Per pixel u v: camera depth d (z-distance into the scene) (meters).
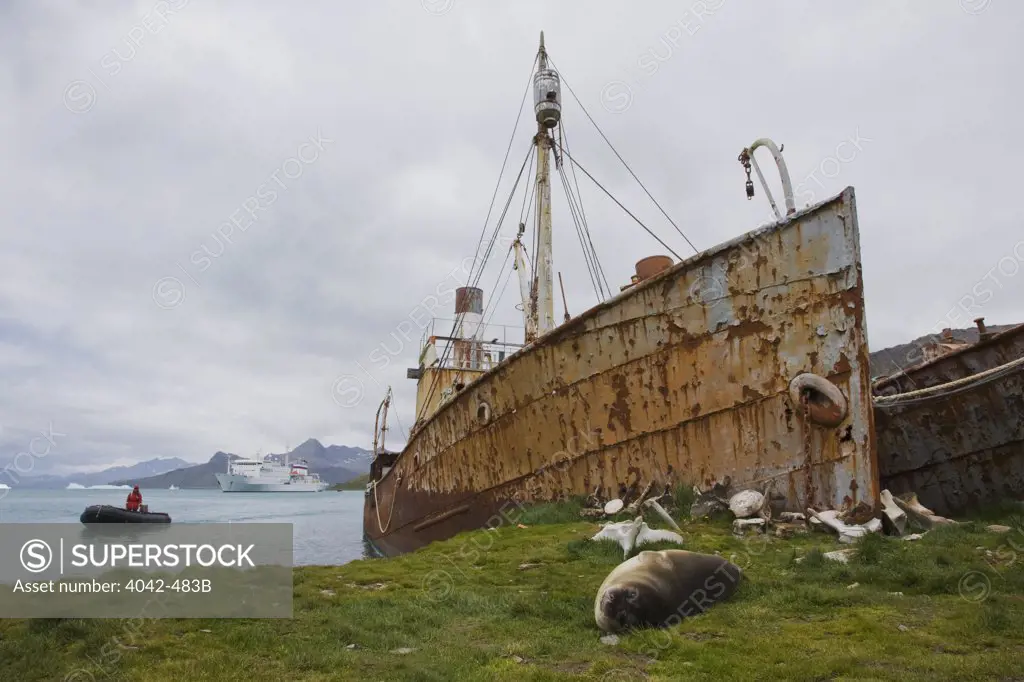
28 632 5.17
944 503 13.24
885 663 4.29
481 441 15.32
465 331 26.09
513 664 4.48
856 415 9.35
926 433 13.52
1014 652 4.39
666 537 8.40
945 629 4.90
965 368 13.61
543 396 13.38
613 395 12.16
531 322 19.47
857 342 9.44
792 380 9.97
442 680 4.17
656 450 11.52
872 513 9.03
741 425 10.52
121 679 4.21
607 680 4.15
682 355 11.27
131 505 25.75
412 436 20.55
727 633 5.08
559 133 18.53
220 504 72.00
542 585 6.88
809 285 9.98
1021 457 12.31
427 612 5.90
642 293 11.80
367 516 30.20
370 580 7.39
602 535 8.77
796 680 4.05
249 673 4.36
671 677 4.19
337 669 4.45
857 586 6.23
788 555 7.57
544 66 18.81
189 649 4.87
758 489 10.21
